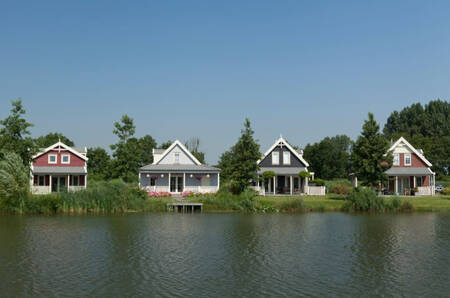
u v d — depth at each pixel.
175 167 54.69
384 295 15.83
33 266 19.61
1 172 39.28
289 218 37.25
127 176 63.72
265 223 33.97
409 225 32.84
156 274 18.41
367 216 39.00
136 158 65.00
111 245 24.53
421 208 43.34
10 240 25.88
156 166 54.84
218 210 42.88
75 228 30.75
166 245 24.66
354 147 49.19
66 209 40.50
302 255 22.22
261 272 18.86
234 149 48.44
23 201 39.47
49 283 17.02
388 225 32.91
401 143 60.25
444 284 17.19
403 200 43.69
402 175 57.69
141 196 43.97
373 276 18.30
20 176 39.91
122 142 65.12
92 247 23.91
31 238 26.62
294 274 18.55
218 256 21.86
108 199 41.28
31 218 36.47
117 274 18.36
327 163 84.00
